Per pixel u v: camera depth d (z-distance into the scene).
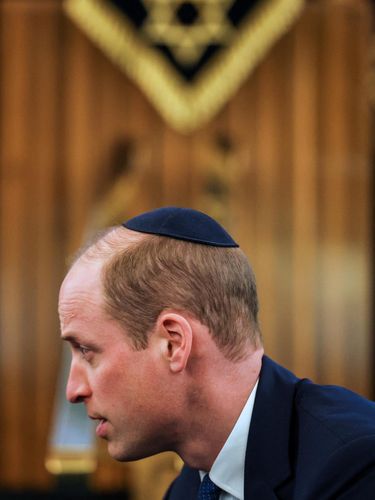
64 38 8.16
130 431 2.20
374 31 8.36
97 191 8.15
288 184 8.20
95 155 8.15
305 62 8.20
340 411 2.18
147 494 7.45
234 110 8.20
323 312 8.16
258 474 2.17
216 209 8.06
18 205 8.11
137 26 8.12
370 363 8.30
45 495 7.96
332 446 2.07
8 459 8.02
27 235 8.10
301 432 2.18
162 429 2.20
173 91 8.12
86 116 8.16
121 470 7.73
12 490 8.00
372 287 8.47
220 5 8.14
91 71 8.16
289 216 8.18
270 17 8.15
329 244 8.20
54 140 8.15
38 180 8.12
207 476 2.29
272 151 8.20
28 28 8.12
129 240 2.20
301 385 2.30
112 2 8.12
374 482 2.00
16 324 8.07
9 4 8.12
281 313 8.16
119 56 8.15
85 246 2.27
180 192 8.15
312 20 8.21
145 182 8.15
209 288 2.17
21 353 8.06
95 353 2.17
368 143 8.27
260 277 8.14
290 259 8.18
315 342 8.16
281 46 8.21
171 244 2.18
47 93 8.14
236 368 2.21
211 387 2.19
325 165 8.23
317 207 8.20
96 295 2.16
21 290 8.07
